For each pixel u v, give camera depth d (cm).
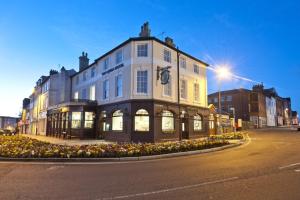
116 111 2561
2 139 2033
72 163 1160
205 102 3109
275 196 590
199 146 1614
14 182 764
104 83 2839
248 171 887
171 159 1275
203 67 3150
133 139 2259
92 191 657
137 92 2345
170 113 2522
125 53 2494
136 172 921
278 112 7450
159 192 638
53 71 4047
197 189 659
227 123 4128
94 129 2877
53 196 614
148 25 2588
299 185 685
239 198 578
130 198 592
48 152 1274
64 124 2998
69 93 3866
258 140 2316
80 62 3647
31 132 5034
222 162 1110
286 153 1361
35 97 5000
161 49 2492
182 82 2758
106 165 1102
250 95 5922
